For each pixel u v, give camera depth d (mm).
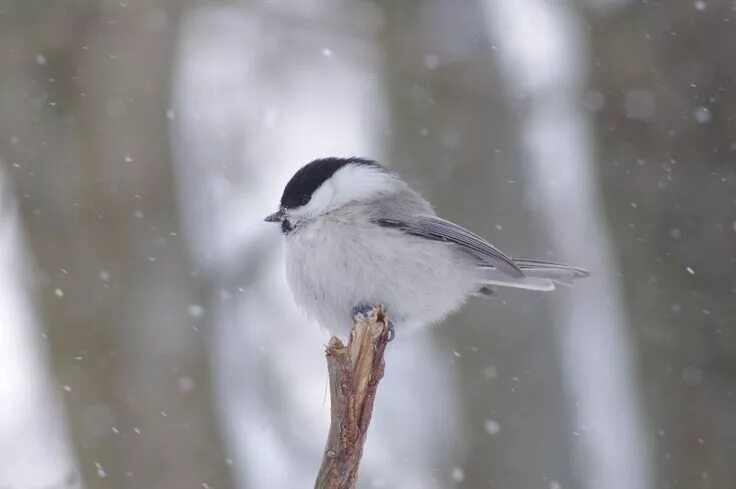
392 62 12820
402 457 12648
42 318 12078
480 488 12070
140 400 11844
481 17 12656
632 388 10906
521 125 12469
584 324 12359
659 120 10500
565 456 11914
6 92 12031
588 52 11023
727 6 10242
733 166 10266
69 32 12094
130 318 11977
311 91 14742
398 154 12648
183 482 11781
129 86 12250
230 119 14414
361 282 7992
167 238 12281
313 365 13242
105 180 12125
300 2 13992
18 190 12117
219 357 12523
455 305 8711
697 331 10375
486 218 12234
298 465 12625
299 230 8227
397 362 13031
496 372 12125
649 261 10547
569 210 12398
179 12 12711
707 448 10328
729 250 10266
